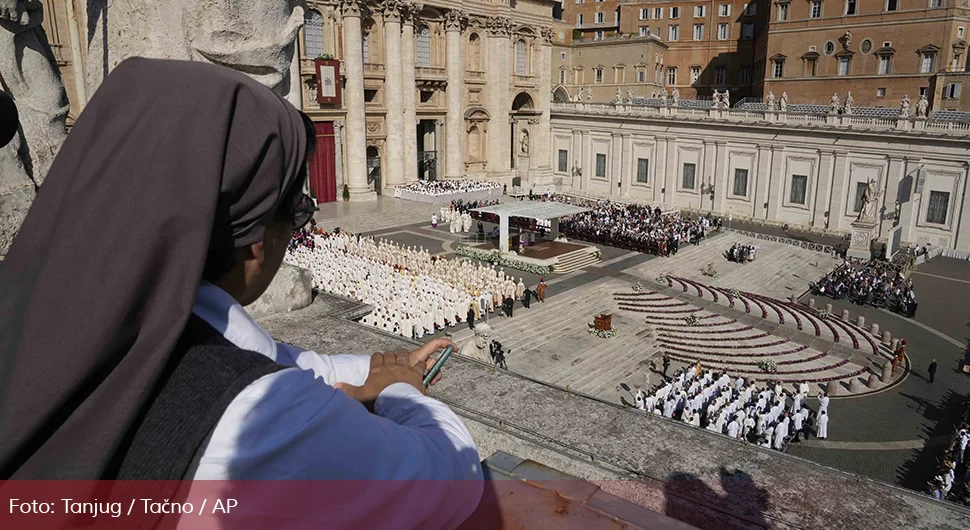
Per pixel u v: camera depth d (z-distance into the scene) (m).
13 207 7.64
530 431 7.29
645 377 30.38
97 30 8.41
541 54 74.88
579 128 75.12
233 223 1.74
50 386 1.38
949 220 52.03
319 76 54.31
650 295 40.50
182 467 1.42
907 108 53.25
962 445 23.30
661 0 92.75
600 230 53.16
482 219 51.47
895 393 29.50
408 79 62.72
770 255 51.34
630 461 6.74
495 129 71.69
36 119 8.11
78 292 1.44
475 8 67.25
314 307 10.36
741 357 32.88
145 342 1.47
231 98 1.70
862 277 43.84
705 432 7.31
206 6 7.71
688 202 67.00
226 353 1.63
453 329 32.91
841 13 69.56
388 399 2.12
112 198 1.51
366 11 58.91
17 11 7.62
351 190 60.03
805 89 73.31
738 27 88.00
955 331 36.97
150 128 1.57
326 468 1.50
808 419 26.81
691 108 65.56
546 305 37.16
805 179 59.09
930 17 63.81
